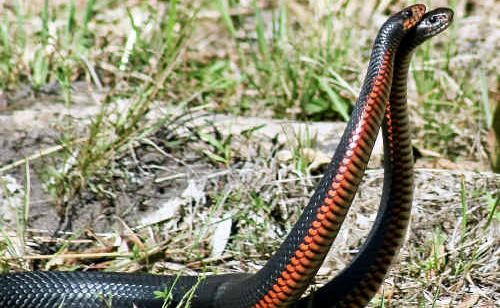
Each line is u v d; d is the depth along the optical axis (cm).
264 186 1095
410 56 767
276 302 785
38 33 1398
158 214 1062
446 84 1306
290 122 1212
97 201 1083
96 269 995
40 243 1029
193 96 1198
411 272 964
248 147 1158
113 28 1443
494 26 1471
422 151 1188
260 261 1001
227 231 1023
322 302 827
